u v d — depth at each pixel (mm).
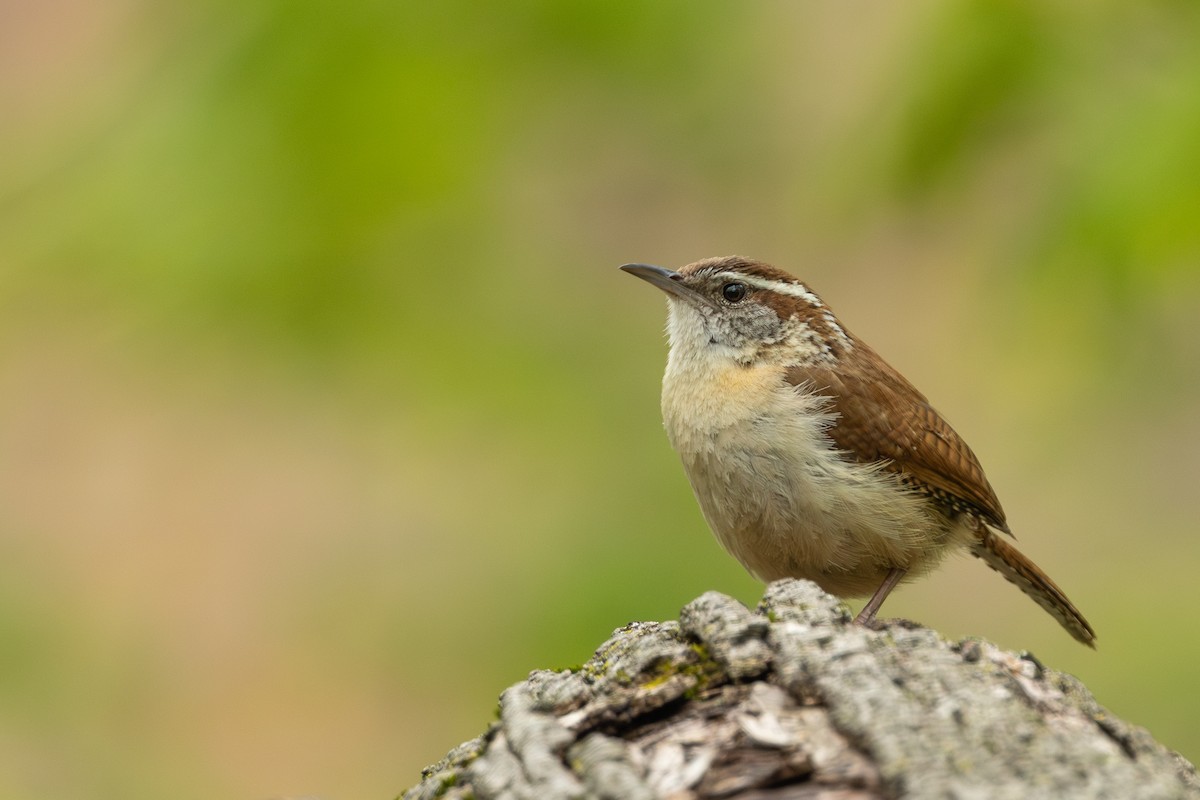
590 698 5207
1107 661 13055
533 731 4984
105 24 13125
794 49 11953
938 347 15523
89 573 14477
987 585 14727
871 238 11984
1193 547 14141
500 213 11945
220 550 14656
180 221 10367
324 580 13594
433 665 12102
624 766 4699
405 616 12555
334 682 13648
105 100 10977
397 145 10586
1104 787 4449
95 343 11727
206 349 10953
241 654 14195
